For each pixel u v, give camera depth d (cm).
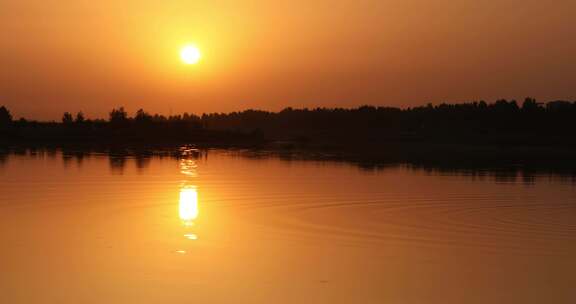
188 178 5291
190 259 2373
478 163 7912
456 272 2255
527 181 5509
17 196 4016
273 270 2234
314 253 2509
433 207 3806
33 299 1891
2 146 10788
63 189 4400
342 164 7350
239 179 5275
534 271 2292
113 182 4909
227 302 1884
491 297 1986
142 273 2164
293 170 6309
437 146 13662
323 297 1955
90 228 2952
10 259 2338
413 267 2319
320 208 3675
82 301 1875
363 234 2903
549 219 3409
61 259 2341
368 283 2092
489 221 3319
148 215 3322
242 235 2825
